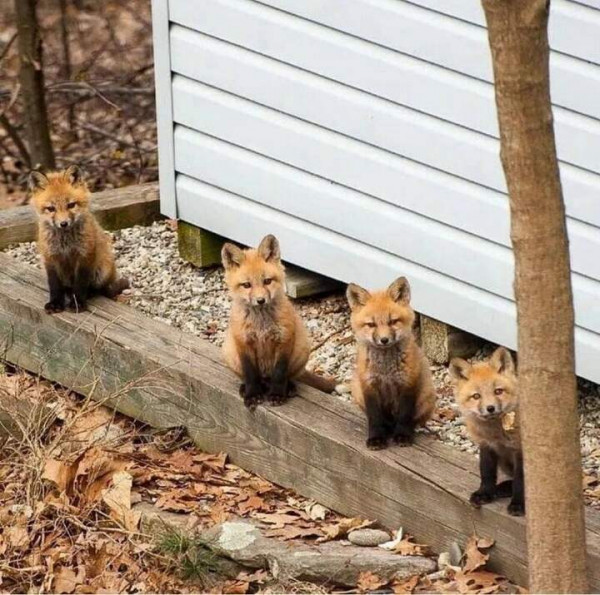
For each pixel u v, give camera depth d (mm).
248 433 11625
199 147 14266
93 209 15984
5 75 23844
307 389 11758
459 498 9984
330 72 12773
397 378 10719
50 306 13367
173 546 10469
